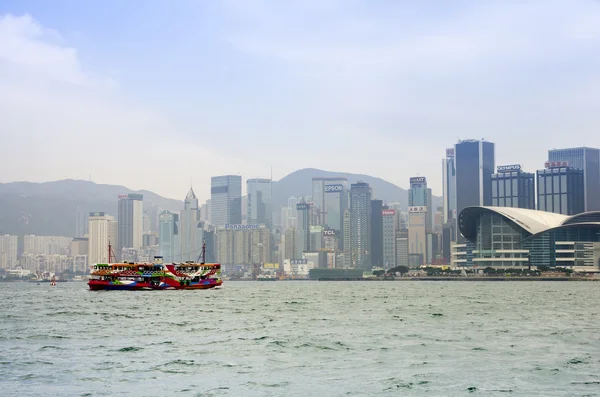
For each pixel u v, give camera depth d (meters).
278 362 74.69
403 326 115.38
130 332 107.06
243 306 175.62
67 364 73.44
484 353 81.06
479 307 171.00
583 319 130.00
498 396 57.41
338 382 63.22
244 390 59.78
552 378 64.88
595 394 57.94
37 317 138.75
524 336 98.88
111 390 59.75
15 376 66.31
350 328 112.00
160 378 65.25
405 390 59.75
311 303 192.75
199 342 92.69
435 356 78.75
